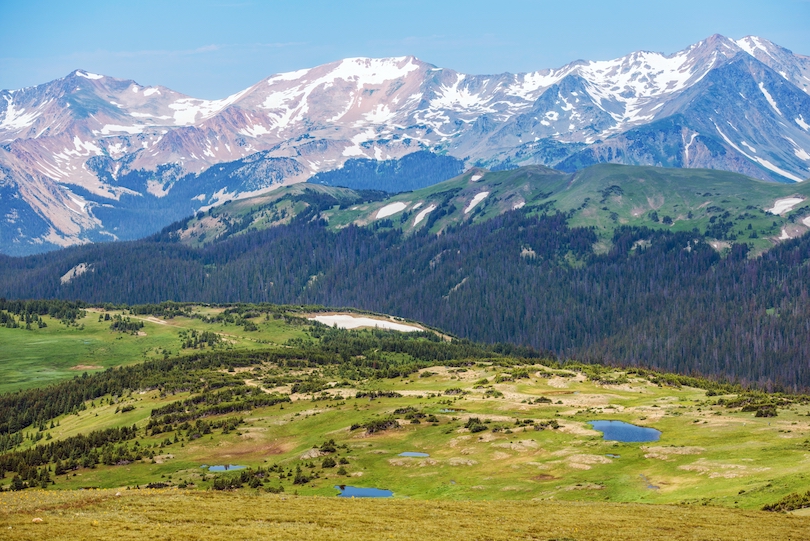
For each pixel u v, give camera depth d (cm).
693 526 8494
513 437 15088
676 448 12812
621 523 8681
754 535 8012
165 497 9650
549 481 12219
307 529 8019
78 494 9694
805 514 8850
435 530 8194
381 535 7850
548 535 8138
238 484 13188
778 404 16212
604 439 14400
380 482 13188
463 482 12719
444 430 16188
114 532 7544
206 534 7606
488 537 7962
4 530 7431
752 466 11225
